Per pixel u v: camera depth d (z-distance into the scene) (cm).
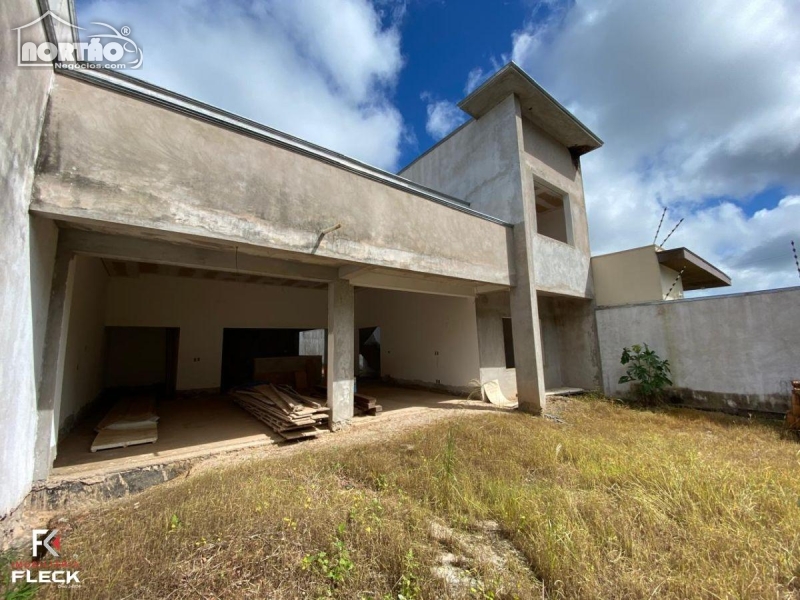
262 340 1378
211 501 299
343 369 661
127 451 485
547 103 920
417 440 529
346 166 546
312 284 1041
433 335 1103
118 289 875
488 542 279
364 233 562
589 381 1069
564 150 1084
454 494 340
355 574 221
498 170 914
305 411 598
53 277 388
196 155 402
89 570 220
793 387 659
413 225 644
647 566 234
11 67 249
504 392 1008
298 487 343
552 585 220
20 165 279
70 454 460
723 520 291
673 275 1084
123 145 355
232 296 1023
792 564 233
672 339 911
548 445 500
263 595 205
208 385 969
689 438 579
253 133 450
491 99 916
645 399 924
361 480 390
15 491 302
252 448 531
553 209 1223
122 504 347
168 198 377
